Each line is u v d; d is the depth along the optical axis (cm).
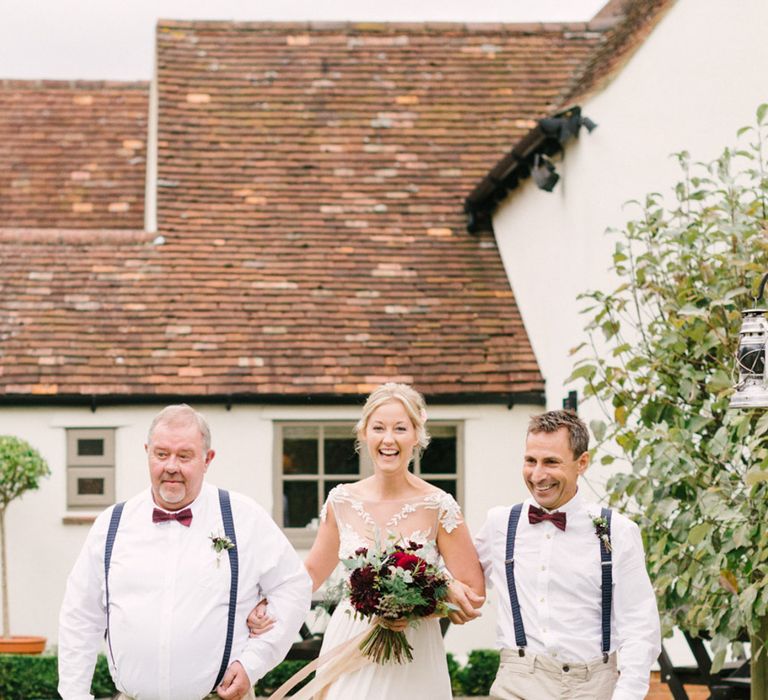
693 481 605
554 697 474
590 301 1067
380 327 1323
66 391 1238
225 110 1558
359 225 1444
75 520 1238
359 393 1260
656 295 725
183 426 467
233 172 1490
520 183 1312
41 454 1247
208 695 464
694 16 881
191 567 466
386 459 523
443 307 1352
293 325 1317
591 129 1070
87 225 1602
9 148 1695
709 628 576
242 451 1262
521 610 489
